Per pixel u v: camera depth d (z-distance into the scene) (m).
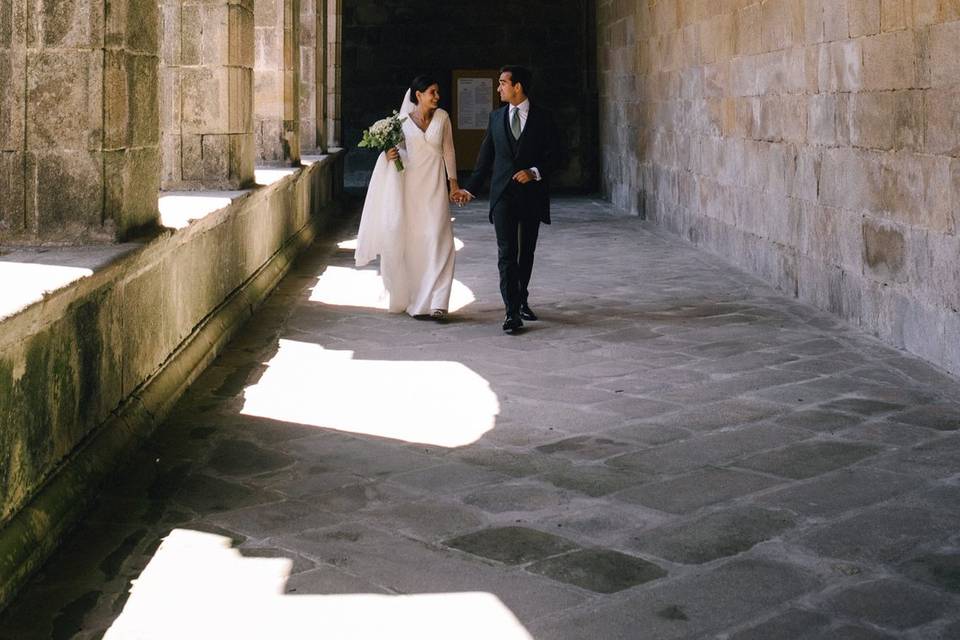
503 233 8.24
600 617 3.46
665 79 15.17
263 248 9.95
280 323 8.48
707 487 4.73
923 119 7.14
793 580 3.74
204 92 8.65
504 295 8.23
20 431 3.80
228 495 4.61
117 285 5.10
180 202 7.34
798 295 9.76
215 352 7.21
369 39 22.62
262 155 12.30
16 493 3.78
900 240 7.57
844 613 3.48
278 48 12.13
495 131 8.35
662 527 4.25
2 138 5.07
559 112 22.64
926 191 7.14
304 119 15.83
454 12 22.56
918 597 3.60
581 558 3.94
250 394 6.32
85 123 5.09
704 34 12.98
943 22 6.84
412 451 5.26
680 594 3.63
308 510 4.44
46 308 3.82
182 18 8.57
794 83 9.75
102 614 3.46
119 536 4.12
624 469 4.98
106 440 4.83
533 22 22.59
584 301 9.66
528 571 3.83
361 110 22.83
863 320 8.27
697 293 10.09
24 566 3.65
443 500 4.57
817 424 5.70
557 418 5.86
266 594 3.63
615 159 19.09
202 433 5.52
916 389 6.43
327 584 3.71
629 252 13.07
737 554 3.98
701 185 13.30
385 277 8.83
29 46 5.03
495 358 7.34
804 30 9.46
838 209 8.73
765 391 6.41
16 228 5.11
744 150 11.43
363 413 5.94
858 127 8.28
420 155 8.65
